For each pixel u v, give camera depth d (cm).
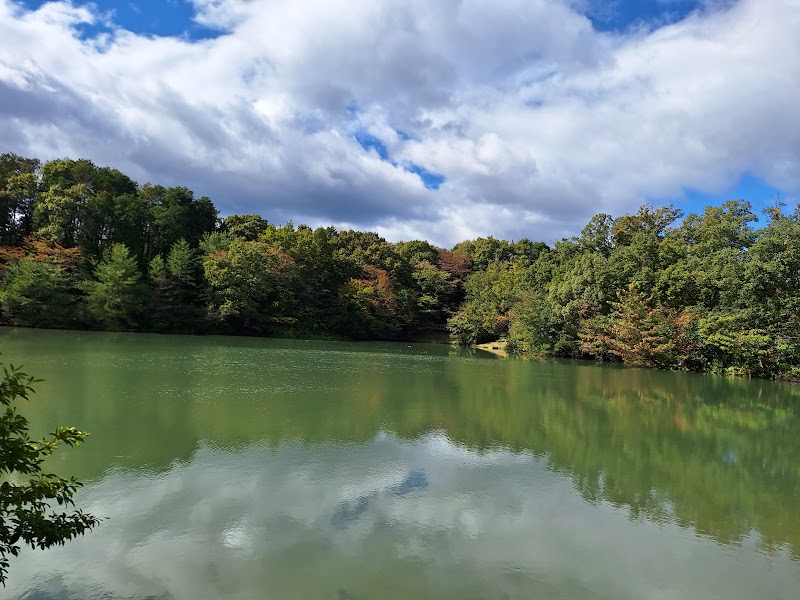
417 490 840
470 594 538
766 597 564
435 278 6812
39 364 1977
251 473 881
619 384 2269
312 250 5619
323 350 3538
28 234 4334
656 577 596
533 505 801
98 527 658
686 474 995
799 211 2695
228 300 4475
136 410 1291
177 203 4969
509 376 2447
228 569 566
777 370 2644
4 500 386
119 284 3912
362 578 559
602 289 3603
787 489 926
